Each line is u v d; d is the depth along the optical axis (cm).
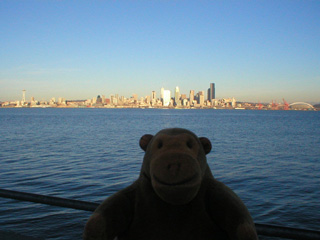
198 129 6291
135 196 152
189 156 135
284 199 1220
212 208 143
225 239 144
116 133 4931
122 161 2134
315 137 4550
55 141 3591
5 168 1811
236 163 2166
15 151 2652
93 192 1270
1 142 3431
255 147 3228
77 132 5088
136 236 147
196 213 144
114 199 150
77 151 2684
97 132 5122
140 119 10956
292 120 11744
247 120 11112
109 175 1623
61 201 266
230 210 138
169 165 131
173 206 144
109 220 143
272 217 1015
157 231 145
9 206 1022
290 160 2350
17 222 901
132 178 1548
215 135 4838
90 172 1708
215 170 1892
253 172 1827
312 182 1540
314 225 948
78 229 855
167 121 9662
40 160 2147
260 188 1408
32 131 5194
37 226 874
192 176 130
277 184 1493
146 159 152
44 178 1525
